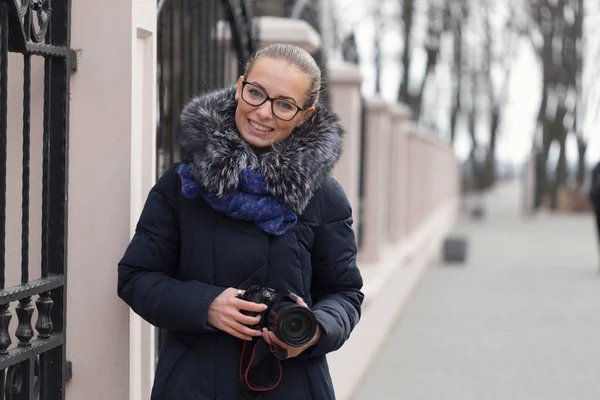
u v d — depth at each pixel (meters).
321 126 2.92
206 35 4.71
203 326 2.80
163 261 2.94
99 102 3.44
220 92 2.97
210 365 2.89
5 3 2.66
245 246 2.89
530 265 17.67
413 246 13.41
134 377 3.57
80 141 3.46
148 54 3.66
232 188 2.83
